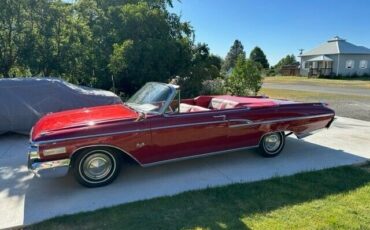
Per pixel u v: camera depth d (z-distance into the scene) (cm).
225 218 331
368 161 511
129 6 1196
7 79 673
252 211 345
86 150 395
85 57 1153
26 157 535
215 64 1428
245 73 1336
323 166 488
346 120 873
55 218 332
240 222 322
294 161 512
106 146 400
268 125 503
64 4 1170
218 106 566
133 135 408
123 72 1127
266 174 455
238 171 468
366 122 843
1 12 1011
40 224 322
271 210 347
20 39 1049
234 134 480
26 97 654
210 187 409
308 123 539
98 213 342
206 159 522
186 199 375
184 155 451
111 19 1198
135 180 436
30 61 1063
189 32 1336
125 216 337
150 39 1134
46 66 1098
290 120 520
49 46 1082
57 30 1105
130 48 1079
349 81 3003
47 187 414
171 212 345
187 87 1230
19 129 654
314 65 4075
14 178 445
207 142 461
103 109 479
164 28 1216
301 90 1962
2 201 375
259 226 314
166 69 1177
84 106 684
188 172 465
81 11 1238
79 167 399
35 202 372
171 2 1478
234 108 483
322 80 3206
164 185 419
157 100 442
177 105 448
